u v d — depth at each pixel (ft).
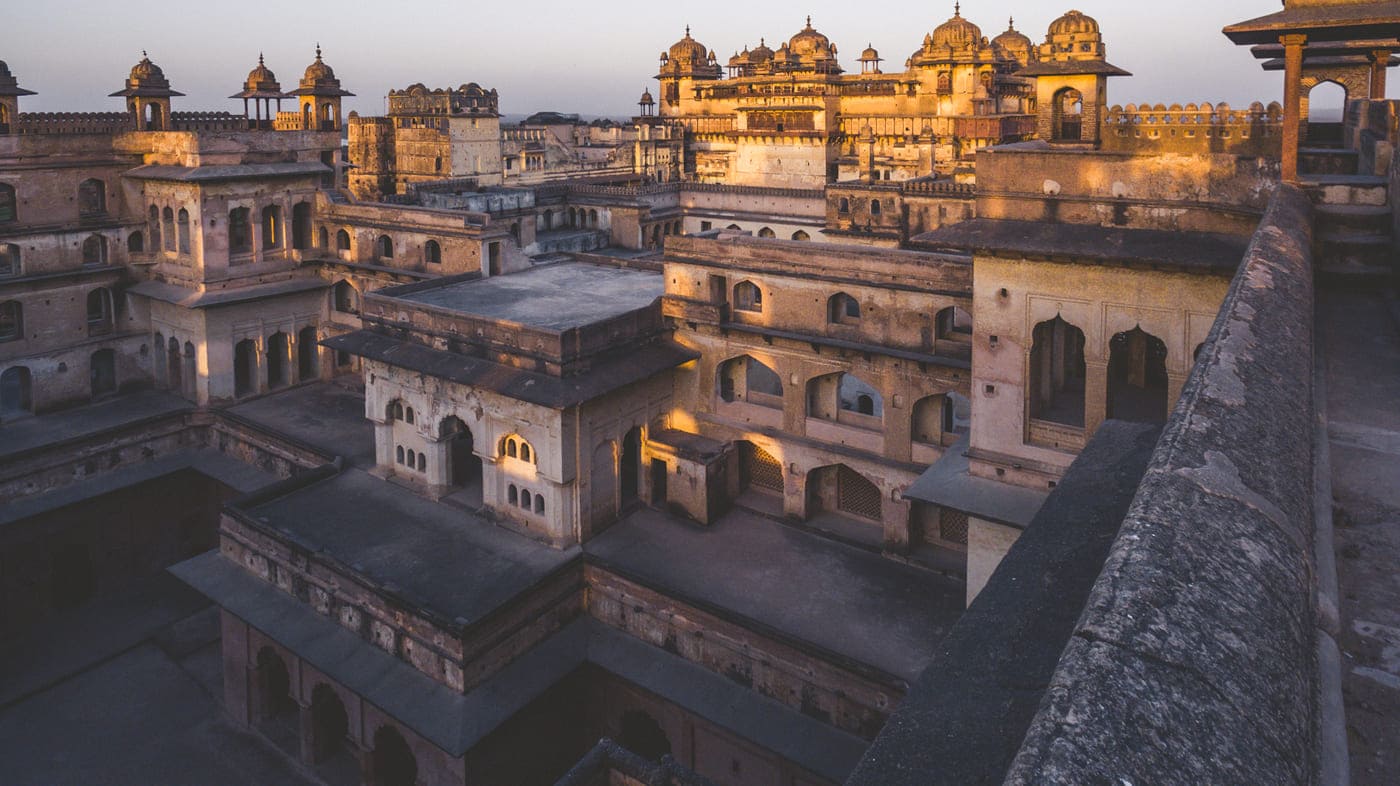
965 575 103.96
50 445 137.49
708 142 278.26
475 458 134.21
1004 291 83.20
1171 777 10.83
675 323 122.01
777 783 94.48
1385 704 16.42
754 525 117.70
